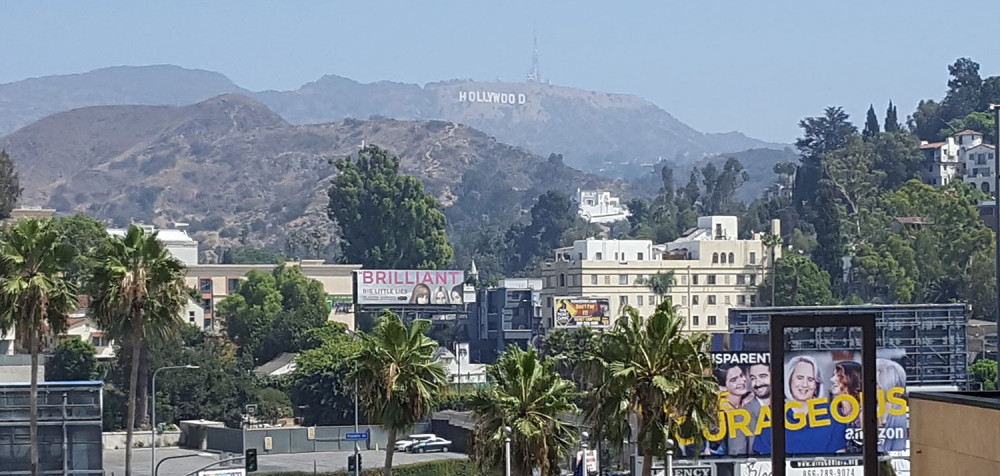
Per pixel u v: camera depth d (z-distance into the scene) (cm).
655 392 7419
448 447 17338
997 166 10556
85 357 18462
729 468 10850
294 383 18938
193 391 18562
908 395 4038
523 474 8206
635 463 11244
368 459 16262
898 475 11169
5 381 13775
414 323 9150
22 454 10825
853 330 13012
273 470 14975
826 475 10581
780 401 3572
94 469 10906
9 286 8938
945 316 13800
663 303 7612
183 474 14325
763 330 14825
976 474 3644
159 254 9200
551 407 8256
